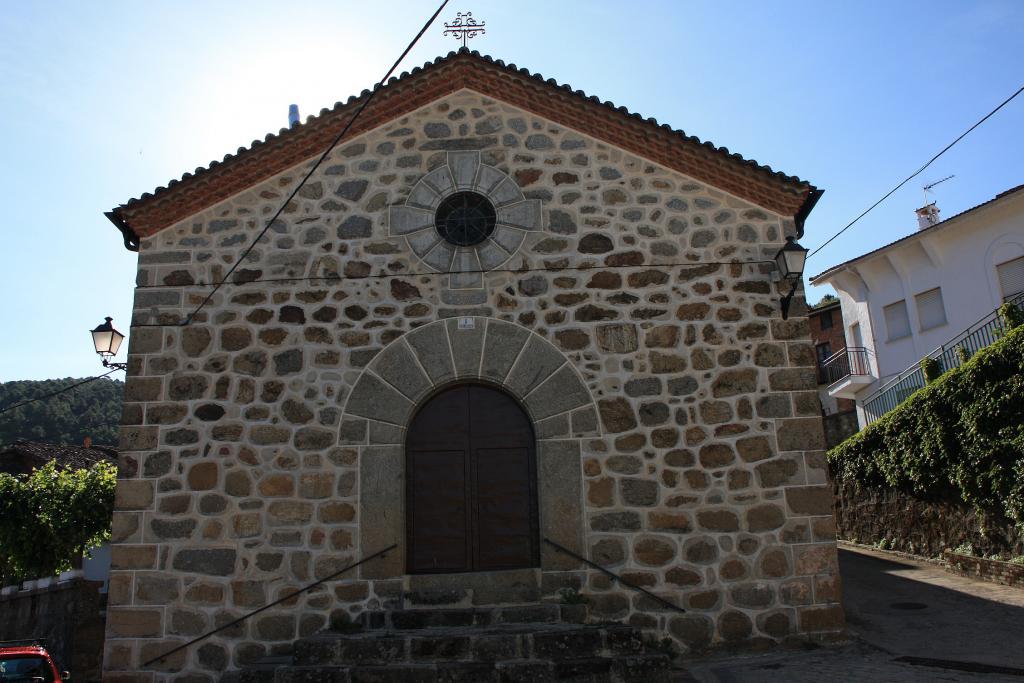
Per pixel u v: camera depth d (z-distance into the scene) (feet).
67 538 53.31
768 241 30.27
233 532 27.04
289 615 26.35
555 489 27.66
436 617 25.61
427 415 28.96
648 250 30.04
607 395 28.53
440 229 30.42
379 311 29.32
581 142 31.24
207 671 25.88
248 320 29.14
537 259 29.89
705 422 28.27
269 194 30.55
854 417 69.72
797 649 26.40
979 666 23.62
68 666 52.90
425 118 31.45
